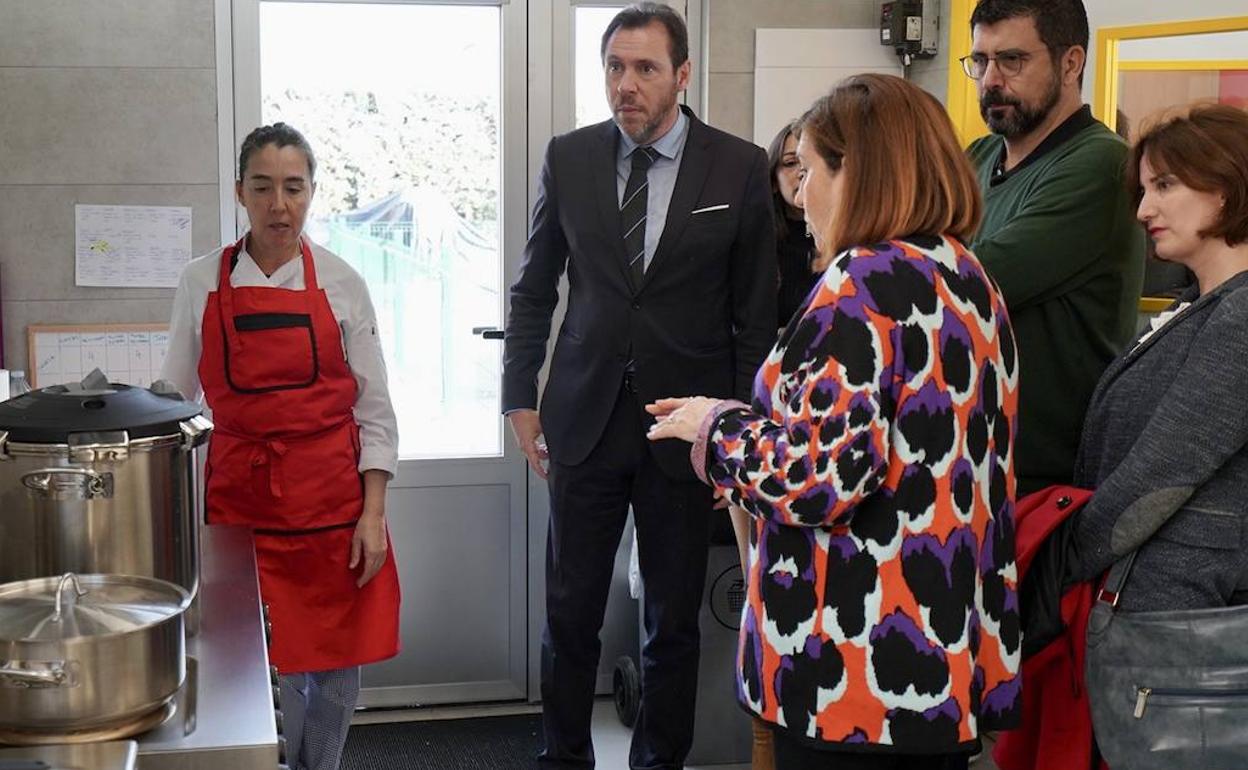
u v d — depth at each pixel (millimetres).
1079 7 2508
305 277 2773
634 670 3721
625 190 3012
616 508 3082
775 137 3670
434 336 3859
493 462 3879
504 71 3771
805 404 1764
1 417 1624
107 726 1452
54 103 3484
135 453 1645
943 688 1784
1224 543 2057
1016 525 2203
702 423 1908
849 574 1802
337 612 2820
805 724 1821
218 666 1682
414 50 3750
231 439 2742
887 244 1825
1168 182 2150
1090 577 2148
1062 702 2209
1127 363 2221
